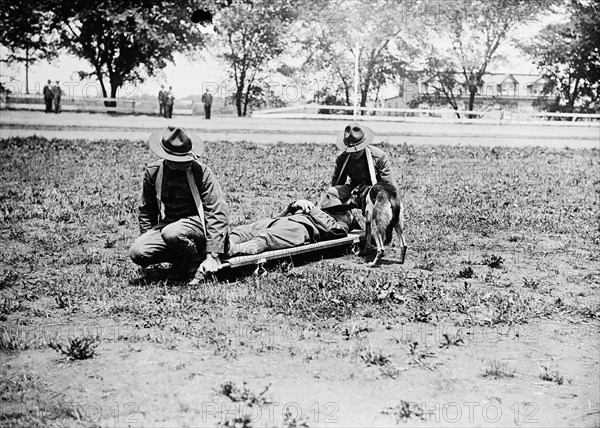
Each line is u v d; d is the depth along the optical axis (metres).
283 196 14.23
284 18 38.19
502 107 40.59
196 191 7.52
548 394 5.08
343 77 39.44
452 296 7.37
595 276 8.70
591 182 17.25
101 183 15.28
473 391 5.08
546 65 39.69
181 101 38.53
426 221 11.96
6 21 35.03
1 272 8.48
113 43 36.34
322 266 8.64
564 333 6.43
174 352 5.68
